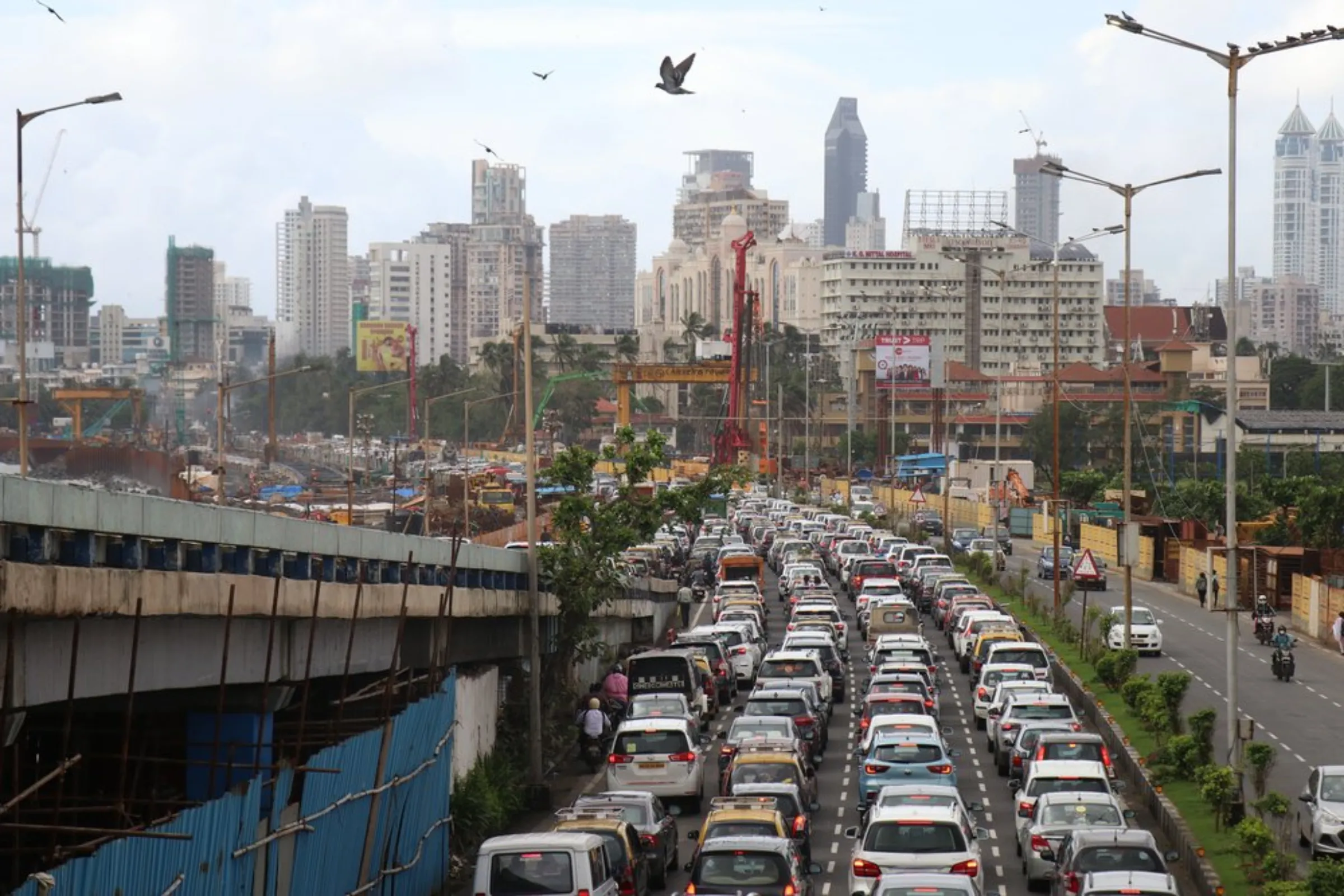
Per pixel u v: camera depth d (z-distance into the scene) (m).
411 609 56.84
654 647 106.94
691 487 83.88
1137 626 101.44
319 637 48.75
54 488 31.42
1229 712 60.75
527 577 77.31
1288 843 50.72
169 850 31.55
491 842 38.56
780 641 109.19
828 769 68.31
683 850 54.69
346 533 49.97
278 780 38.09
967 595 115.44
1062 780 50.19
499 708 72.69
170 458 168.50
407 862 47.38
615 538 81.25
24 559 30.94
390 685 46.19
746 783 51.84
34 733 40.53
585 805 48.62
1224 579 129.88
